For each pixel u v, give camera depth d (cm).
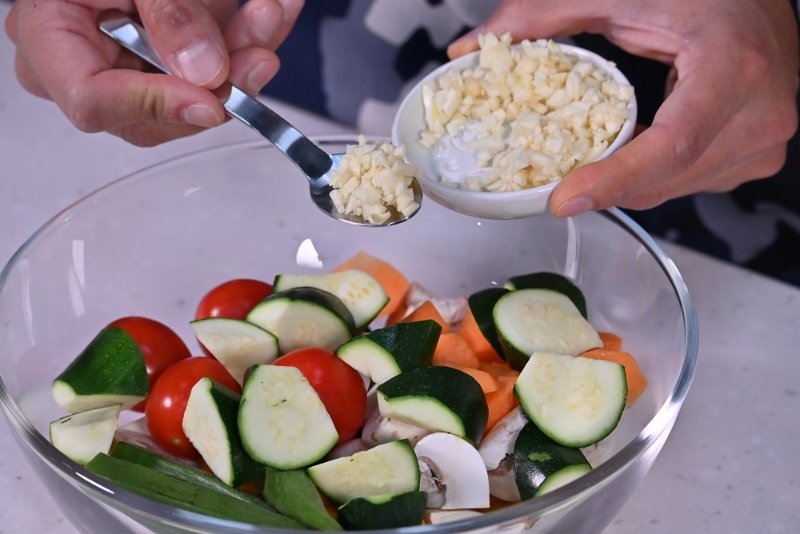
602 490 43
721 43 55
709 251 69
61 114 74
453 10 69
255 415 47
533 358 48
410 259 60
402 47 71
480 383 50
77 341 55
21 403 51
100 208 56
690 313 48
